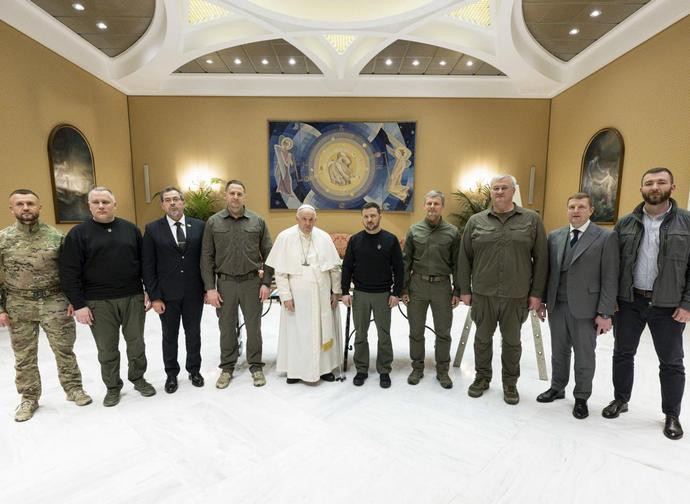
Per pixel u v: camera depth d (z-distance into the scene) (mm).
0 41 4191
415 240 2803
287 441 2098
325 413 2402
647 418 2322
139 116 7020
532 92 6805
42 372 3010
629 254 2201
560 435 2148
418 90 6977
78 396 2484
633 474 1822
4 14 4230
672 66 4254
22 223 2262
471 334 4090
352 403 2537
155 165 7141
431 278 2756
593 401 2541
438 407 2480
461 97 7027
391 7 5137
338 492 1707
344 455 1975
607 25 4941
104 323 2432
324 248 2838
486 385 2666
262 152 7191
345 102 7086
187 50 5480
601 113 5523
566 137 6445
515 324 2492
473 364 3232
